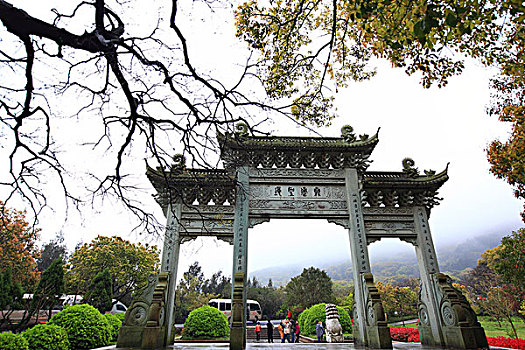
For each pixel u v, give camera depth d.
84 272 35.38
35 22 6.25
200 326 21.14
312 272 56.06
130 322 12.30
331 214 14.92
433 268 14.55
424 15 5.34
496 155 18.00
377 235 15.09
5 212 9.85
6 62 6.95
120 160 8.88
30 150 8.33
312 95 9.23
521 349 14.81
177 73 7.89
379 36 7.40
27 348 9.60
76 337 12.70
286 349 12.69
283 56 10.03
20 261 23.61
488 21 6.02
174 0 7.19
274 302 58.91
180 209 14.73
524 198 18.08
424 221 15.46
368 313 13.19
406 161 16.84
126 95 7.84
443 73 9.09
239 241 13.93
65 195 9.15
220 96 8.00
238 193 14.55
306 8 8.89
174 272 13.86
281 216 14.66
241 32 10.02
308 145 15.28
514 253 20.25
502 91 16.34
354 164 15.76
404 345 14.32
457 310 12.80
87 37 6.79
